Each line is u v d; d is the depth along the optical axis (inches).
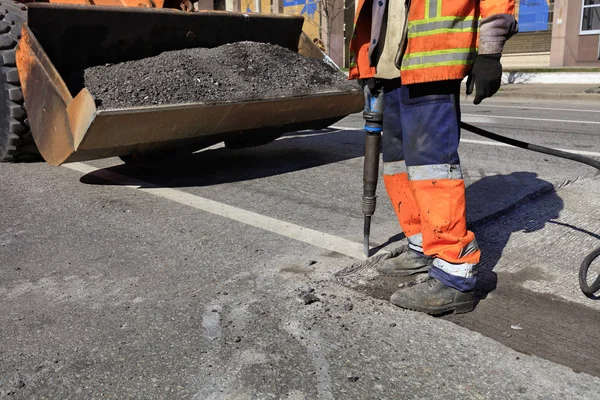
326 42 938.7
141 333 93.6
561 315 99.2
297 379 81.0
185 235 138.2
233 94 177.6
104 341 91.4
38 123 174.1
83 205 163.5
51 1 219.9
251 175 198.1
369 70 109.2
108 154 166.9
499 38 86.5
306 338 91.4
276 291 107.4
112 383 80.9
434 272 99.9
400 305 100.4
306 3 943.7
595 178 186.2
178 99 166.4
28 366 85.2
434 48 89.1
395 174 113.3
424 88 93.4
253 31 225.1
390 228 140.0
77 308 102.6
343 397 77.2
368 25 108.4
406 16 94.7
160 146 173.2
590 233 138.3
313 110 195.9
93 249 130.2
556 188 175.2
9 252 129.0
